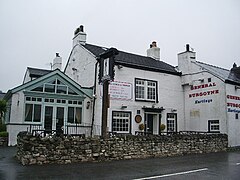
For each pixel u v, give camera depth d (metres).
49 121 17.53
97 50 21.19
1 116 19.34
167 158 14.01
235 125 19.69
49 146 11.30
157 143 14.62
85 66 20.97
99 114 18.31
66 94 18.20
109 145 12.91
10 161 11.45
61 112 18.02
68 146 11.77
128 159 13.27
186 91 22.56
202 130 20.73
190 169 10.68
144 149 14.05
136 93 19.98
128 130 19.11
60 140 11.59
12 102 16.61
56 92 17.98
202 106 21.02
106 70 13.48
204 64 23.33
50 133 12.95
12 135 16.45
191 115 21.83
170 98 21.81
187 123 22.08
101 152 12.62
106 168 10.62
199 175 9.46
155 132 20.66
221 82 19.80
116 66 19.12
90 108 19.06
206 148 17.08
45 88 17.69
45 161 11.15
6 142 16.53
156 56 25.08
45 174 9.16
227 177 9.12
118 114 18.81
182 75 22.86
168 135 15.26
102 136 12.84
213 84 20.38
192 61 22.30
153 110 20.59
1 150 14.62
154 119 20.98
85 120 18.70
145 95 20.39
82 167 10.73
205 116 20.67
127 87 19.45
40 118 17.28
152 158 13.91
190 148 16.14
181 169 10.66
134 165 11.50
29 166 10.51
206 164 12.03
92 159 12.31
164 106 21.28
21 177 8.57
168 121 21.41
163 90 21.52
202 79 21.25
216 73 20.75
